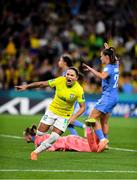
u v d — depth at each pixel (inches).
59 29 2546.8
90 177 806.5
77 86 999.6
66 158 1000.2
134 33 2610.7
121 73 2310.5
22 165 899.4
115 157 1036.5
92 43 2496.3
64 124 983.6
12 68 2181.3
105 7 2696.9
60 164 924.0
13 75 2161.7
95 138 1100.5
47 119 1040.2
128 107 2153.1
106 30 2591.0
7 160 952.9
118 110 2142.0
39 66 2252.7
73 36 2508.6
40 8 2598.4
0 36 2440.9
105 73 1118.4
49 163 930.1
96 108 1135.6
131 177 818.2
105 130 1170.6
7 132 1472.7
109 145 1253.1
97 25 2598.4
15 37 2426.2
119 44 2470.5
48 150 1091.9
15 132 1475.1
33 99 2075.5
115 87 1144.2
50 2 2647.6
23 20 2529.5
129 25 2630.4
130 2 2667.3
